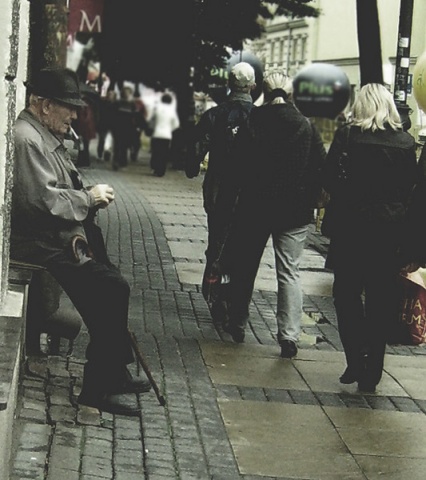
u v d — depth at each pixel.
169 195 24.50
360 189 8.49
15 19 6.17
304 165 9.52
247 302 10.00
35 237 7.33
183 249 15.52
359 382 8.75
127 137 33.38
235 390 8.49
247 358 9.52
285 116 9.52
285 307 9.66
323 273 14.31
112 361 7.43
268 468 6.87
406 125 16.48
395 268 8.55
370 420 8.02
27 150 7.16
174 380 8.56
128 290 7.38
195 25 29.70
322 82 37.25
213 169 10.53
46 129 7.37
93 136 32.03
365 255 8.52
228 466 6.82
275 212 9.58
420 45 33.28
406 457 7.27
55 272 7.35
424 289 10.44
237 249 9.87
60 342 9.02
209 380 8.70
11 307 6.54
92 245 7.56
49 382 7.86
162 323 10.62
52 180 7.21
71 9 25.78
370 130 8.50
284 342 9.62
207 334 10.31
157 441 7.08
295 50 53.56
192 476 6.55
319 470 6.91
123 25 30.59
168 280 12.94
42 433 6.83
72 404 7.47
